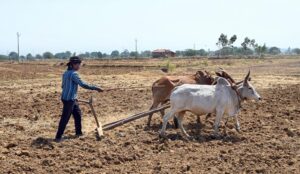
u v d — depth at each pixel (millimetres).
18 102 19156
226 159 9953
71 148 10875
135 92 22375
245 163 9664
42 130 13266
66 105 11688
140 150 10695
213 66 52406
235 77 32969
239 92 12461
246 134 12578
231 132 12719
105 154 10266
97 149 10727
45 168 9289
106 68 50531
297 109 16625
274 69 46688
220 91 12094
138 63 62344
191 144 11344
